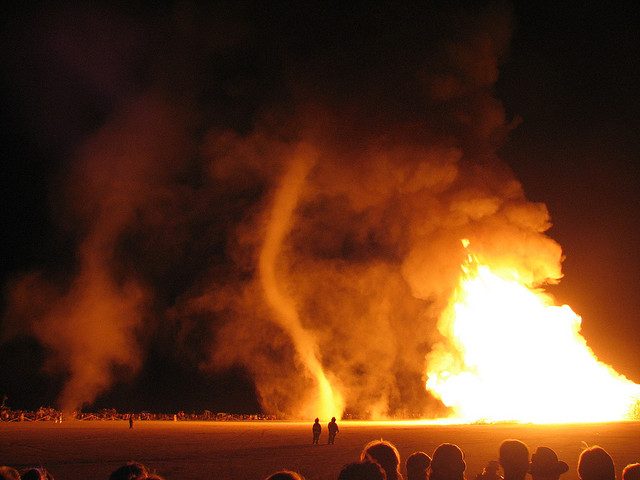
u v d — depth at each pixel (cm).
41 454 3083
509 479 621
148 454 3038
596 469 548
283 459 2736
